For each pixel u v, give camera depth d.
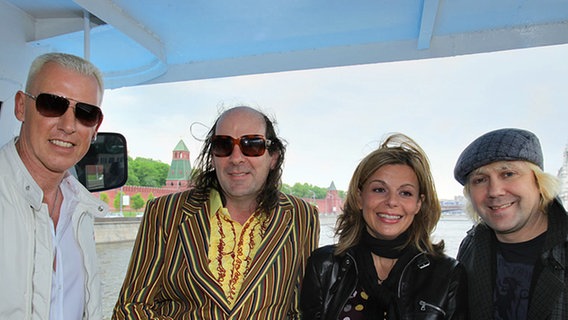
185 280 1.79
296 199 2.15
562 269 1.50
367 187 1.81
